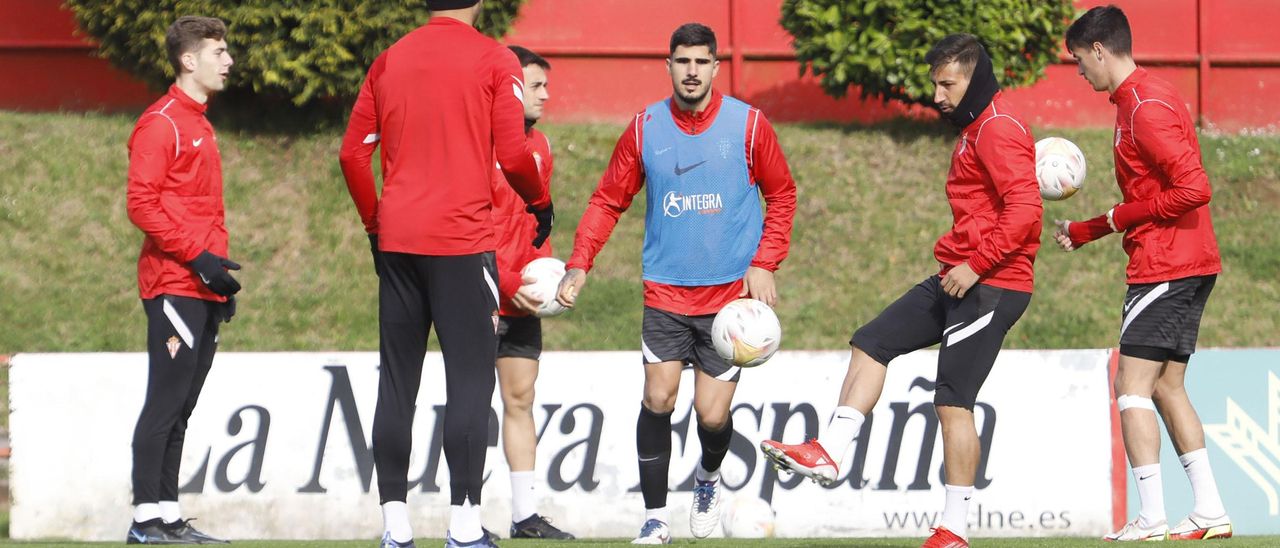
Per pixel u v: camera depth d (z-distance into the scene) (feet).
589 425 89.86
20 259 128.67
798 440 89.51
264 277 130.21
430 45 55.47
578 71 170.19
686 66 70.64
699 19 171.63
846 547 73.31
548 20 170.09
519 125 55.31
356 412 88.79
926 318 64.13
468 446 55.42
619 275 132.46
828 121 162.50
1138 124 72.23
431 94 54.75
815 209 140.46
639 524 89.35
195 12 138.41
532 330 83.56
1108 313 129.18
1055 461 90.02
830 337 125.59
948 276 61.26
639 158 73.46
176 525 76.28
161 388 74.69
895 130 153.38
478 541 55.83
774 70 170.71
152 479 74.18
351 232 136.46
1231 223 142.00
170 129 75.20
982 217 61.67
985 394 90.12
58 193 136.36
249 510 87.51
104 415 87.56
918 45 144.15
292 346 122.93
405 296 55.98
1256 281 134.51
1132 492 90.33
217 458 87.61
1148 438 74.79
